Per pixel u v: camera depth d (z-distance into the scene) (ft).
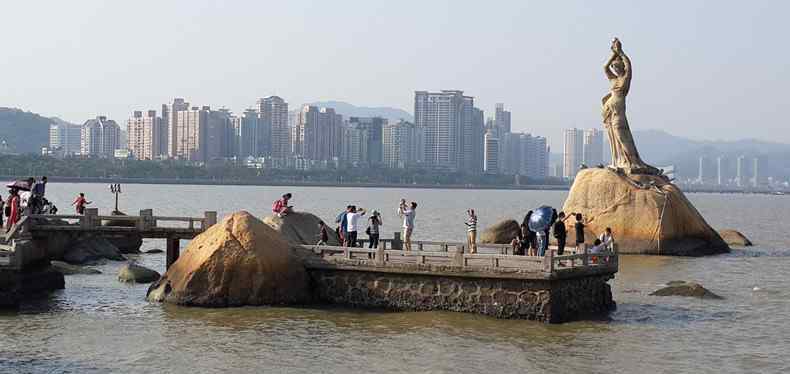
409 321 109.19
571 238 208.23
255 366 89.40
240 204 520.83
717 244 215.51
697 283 151.53
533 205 636.48
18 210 137.49
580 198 212.43
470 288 112.16
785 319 118.93
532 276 107.45
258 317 111.04
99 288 134.92
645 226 205.46
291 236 138.21
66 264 155.02
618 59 219.41
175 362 90.53
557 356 94.84
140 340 99.40
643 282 155.22
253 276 116.78
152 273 144.66
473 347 97.55
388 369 88.79
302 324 107.55
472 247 129.70
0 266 115.34
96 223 139.64
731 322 116.16
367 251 117.39
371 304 116.98
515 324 107.96
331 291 119.44
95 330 104.06
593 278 119.24
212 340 99.60
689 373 89.76
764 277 166.50
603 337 104.27
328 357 92.94
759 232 332.80
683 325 113.39
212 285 116.78
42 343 97.60
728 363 94.07
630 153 217.36
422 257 114.83
